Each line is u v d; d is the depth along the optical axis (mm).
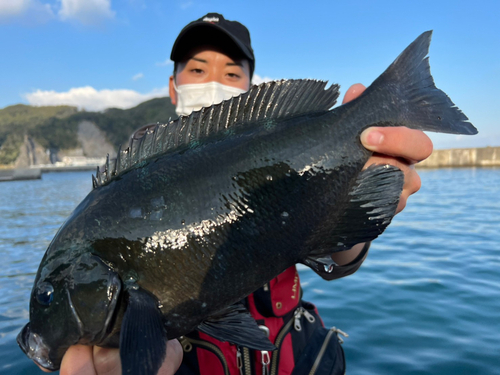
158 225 339
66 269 334
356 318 818
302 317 481
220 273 346
